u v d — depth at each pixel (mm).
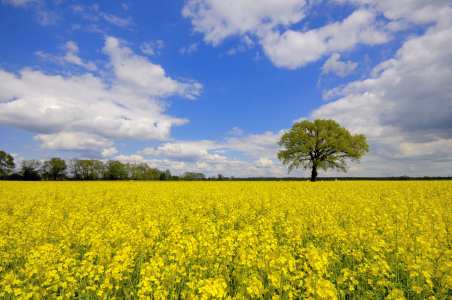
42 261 4523
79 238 6488
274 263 4273
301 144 47281
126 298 4266
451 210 9219
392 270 4766
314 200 12359
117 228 6816
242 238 5195
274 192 16969
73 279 4328
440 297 4051
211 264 4977
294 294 4129
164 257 5055
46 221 8414
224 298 3682
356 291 4551
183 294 4066
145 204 12156
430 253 4871
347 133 48312
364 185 21734
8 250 5949
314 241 7008
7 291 3912
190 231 7695
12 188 21422
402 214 8125
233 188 20938
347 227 7773
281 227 7602
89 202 13367
